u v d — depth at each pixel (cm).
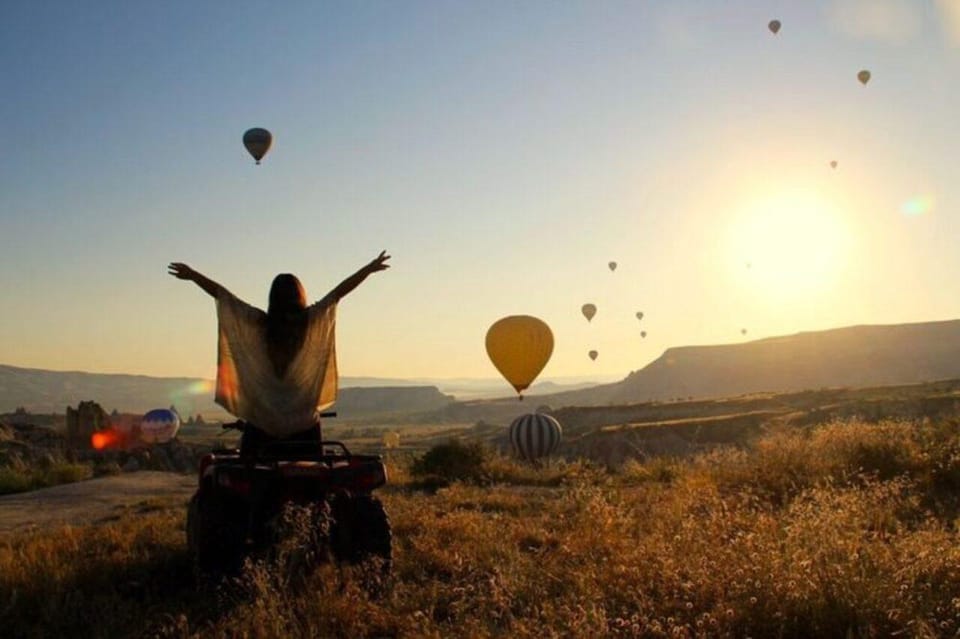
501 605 674
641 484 1784
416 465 2241
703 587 677
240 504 834
